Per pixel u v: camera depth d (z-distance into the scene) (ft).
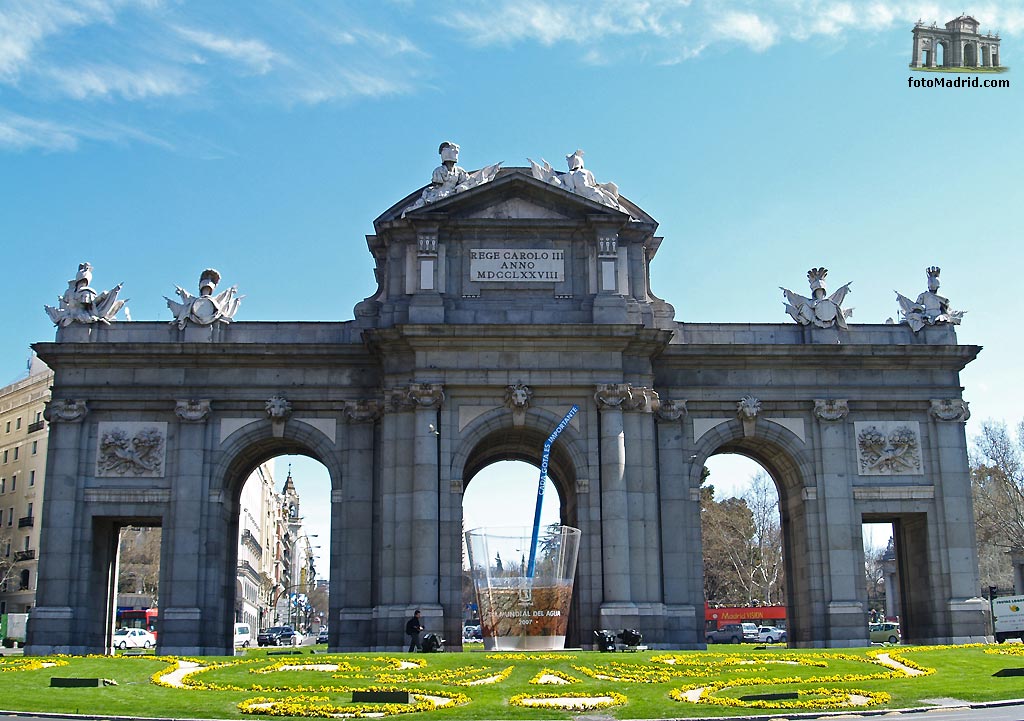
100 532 192.85
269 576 581.53
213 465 189.47
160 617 182.19
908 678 126.52
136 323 195.42
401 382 184.75
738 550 367.45
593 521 180.45
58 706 104.06
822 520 193.57
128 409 191.21
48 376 362.33
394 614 174.40
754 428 196.75
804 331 200.95
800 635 198.49
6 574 336.49
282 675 126.00
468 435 181.98
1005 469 307.17
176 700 108.99
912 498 196.03
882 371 200.03
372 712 102.01
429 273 186.39
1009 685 120.16
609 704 107.04
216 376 192.54
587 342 183.83
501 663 134.51
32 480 357.82
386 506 179.83
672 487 193.57
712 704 107.55
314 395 192.24
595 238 190.49
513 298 188.24
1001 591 404.16
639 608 177.68
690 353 195.83
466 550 162.30
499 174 196.13
